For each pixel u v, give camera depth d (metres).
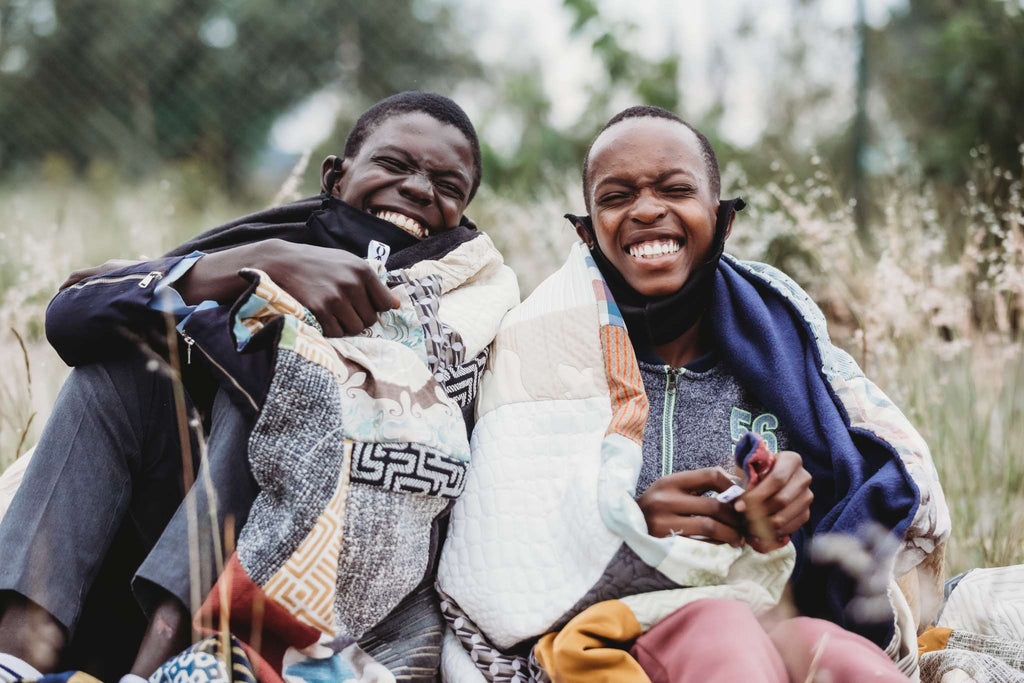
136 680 1.53
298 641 1.60
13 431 2.61
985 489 2.74
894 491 1.75
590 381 1.93
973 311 3.46
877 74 5.35
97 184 5.64
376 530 1.68
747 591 1.67
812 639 1.55
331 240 2.14
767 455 1.63
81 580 1.66
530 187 5.11
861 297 3.31
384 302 1.83
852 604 1.73
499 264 2.18
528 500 1.83
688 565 1.63
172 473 1.76
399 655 1.76
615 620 1.61
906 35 5.84
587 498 1.73
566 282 2.08
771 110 5.40
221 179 6.23
